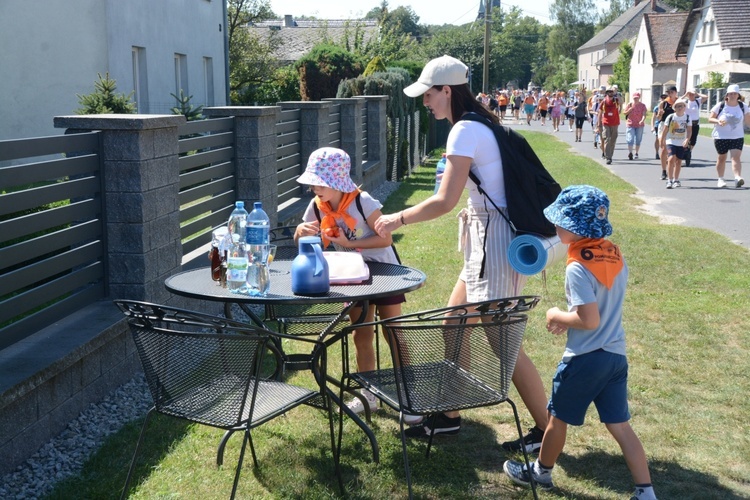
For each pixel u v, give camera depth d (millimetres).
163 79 20688
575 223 3588
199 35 23641
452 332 3682
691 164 21016
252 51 35469
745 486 4043
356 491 3963
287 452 4383
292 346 6055
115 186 5660
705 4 55250
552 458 3941
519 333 3805
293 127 11242
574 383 3713
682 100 16156
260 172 8438
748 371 5562
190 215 7309
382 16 42250
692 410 4934
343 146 13812
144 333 3635
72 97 16969
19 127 16531
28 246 4848
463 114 4191
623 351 3703
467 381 3771
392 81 17734
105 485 3986
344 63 29453
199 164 7445
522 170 4066
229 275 4016
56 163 5117
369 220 4641
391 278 4336
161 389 3668
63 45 16734
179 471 4160
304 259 3898
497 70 114125
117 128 5516
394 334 3654
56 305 5223
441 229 11703
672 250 9812
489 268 4184
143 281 5754
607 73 100188
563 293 7930
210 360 3535
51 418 4520
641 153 25344
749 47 47688
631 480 4102
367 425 4363
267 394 3848
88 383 4949
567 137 35062
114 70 17656
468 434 4648
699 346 6129
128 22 18391
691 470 4188
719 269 8805
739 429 4672
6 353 4574
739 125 15969
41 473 4141
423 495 3949
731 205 13922
